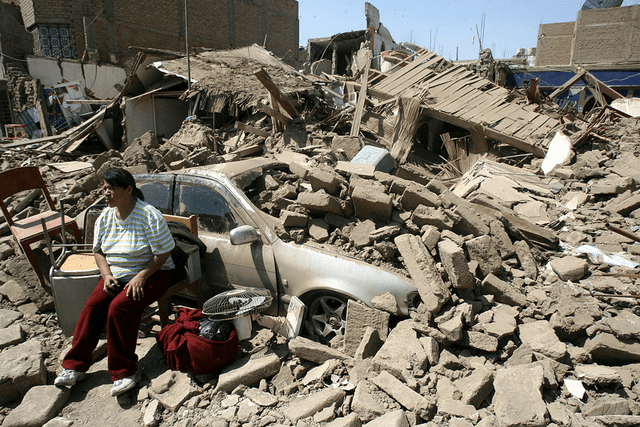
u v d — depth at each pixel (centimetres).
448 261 339
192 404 296
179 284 369
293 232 378
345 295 345
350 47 2791
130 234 316
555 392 285
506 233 447
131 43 2248
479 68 1862
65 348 370
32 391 306
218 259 399
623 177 749
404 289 337
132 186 315
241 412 282
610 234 540
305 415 273
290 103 1138
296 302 350
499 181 739
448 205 442
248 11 3089
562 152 912
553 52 2212
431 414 268
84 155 1271
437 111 1115
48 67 1898
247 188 443
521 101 1244
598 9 1933
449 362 303
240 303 323
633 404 270
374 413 269
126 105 1453
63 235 385
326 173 411
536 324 342
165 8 2422
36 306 428
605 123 1104
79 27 2053
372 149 657
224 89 1298
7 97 1992
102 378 336
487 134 1070
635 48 1878
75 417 294
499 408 257
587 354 308
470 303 343
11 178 480
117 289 315
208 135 1234
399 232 384
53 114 1844
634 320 330
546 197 720
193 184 425
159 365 347
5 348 356
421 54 1436
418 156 1191
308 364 330
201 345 312
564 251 496
